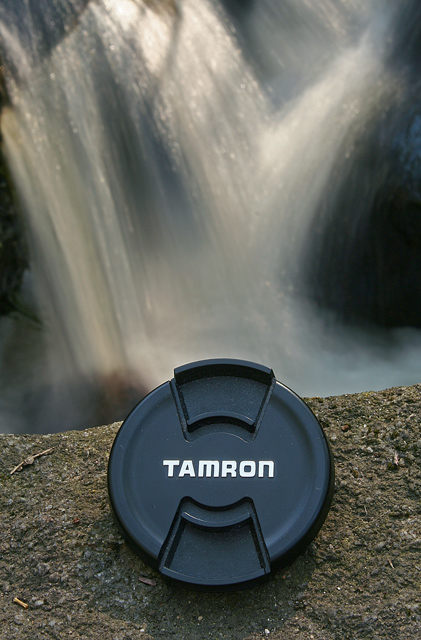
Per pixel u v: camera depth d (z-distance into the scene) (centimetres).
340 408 43
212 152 101
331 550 39
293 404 39
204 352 100
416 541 39
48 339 102
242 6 112
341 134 97
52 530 40
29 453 43
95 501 41
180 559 37
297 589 38
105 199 95
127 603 38
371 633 37
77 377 98
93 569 39
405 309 100
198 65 102
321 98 102
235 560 37
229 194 102
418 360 99
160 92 97
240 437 39
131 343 102
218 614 38
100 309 98
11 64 90
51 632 37
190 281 106
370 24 104
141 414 40
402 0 103
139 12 101
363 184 94
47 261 98
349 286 102
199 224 102
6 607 38
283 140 102
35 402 94
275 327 105
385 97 95
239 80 104
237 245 104
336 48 106
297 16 111
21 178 93
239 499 38
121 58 95
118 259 98
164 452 39
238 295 107
